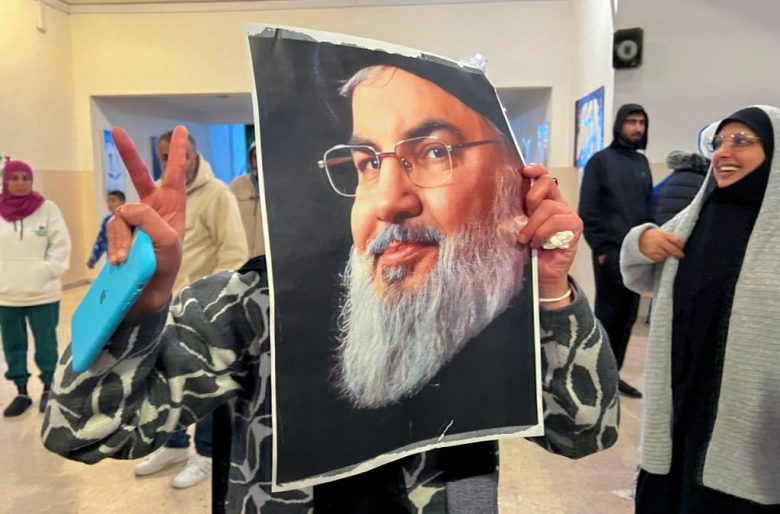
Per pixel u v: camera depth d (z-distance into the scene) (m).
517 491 2.05
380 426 0.63
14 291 2.71
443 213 0.68
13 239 2.71
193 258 2.09
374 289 0.63
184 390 0.65
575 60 5.71
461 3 6.05
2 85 5.43
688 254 1.35
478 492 0.72
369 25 6.16
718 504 1.26
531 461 2.28
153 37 6.45
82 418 0.59
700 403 1.29
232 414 0.74
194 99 7.11
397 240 0.65
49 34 6.13
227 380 0.68
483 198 0.71
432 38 6.12
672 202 1.96
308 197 0.61
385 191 0.65
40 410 2.80
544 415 0.78
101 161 6.79
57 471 2.23
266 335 0.68
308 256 0.60
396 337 0.64
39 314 2.77
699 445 1.28
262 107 0.61
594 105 4.75
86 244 6.73
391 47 0.71
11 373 2.81
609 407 0.74
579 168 5.40
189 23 6.40
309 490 0.69
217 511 0.74
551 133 6.06
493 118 0.75
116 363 0.59
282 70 0.63
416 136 0.68
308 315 0.60
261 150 0.60
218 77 6.45
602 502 1.98
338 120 0.64
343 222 0.62
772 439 1.19
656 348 1.37
